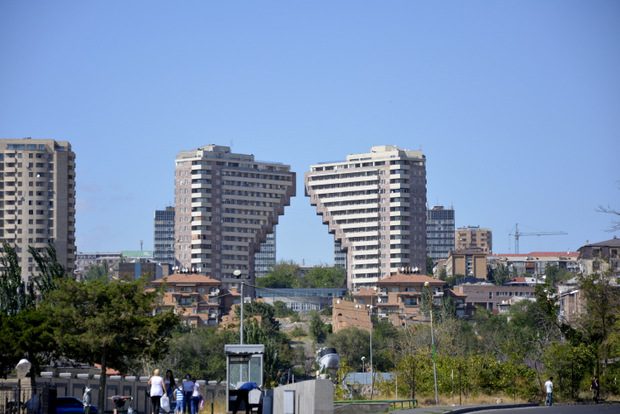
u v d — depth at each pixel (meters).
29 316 65.81
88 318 59.81
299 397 37.19
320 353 41.50
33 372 62.66
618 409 53.81
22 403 45.88
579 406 59.53
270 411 42.81
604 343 75.44
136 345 60.88
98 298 60.88
